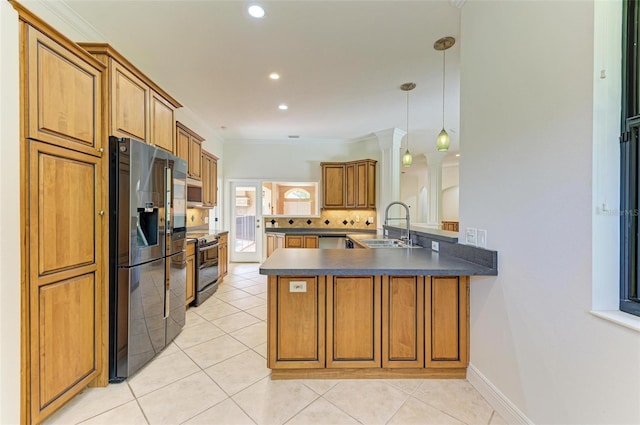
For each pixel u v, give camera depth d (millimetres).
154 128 2523
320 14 2162
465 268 1758
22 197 1424
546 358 1328
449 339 1996
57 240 1604
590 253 1110
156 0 2012
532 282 1415
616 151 1101
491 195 1747
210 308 3553
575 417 1180
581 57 1151
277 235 5965
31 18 1434
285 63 2900
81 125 1763
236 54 2732
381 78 3223
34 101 1466
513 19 1542
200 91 3602
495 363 1706
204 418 1644
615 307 1098
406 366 1994
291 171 6324
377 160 5797
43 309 1522
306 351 1995
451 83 3340
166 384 1969
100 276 1924
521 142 1485
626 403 984
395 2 2033
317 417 1652
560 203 1251
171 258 2574
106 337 1952
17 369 1393
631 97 1079
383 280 1989
